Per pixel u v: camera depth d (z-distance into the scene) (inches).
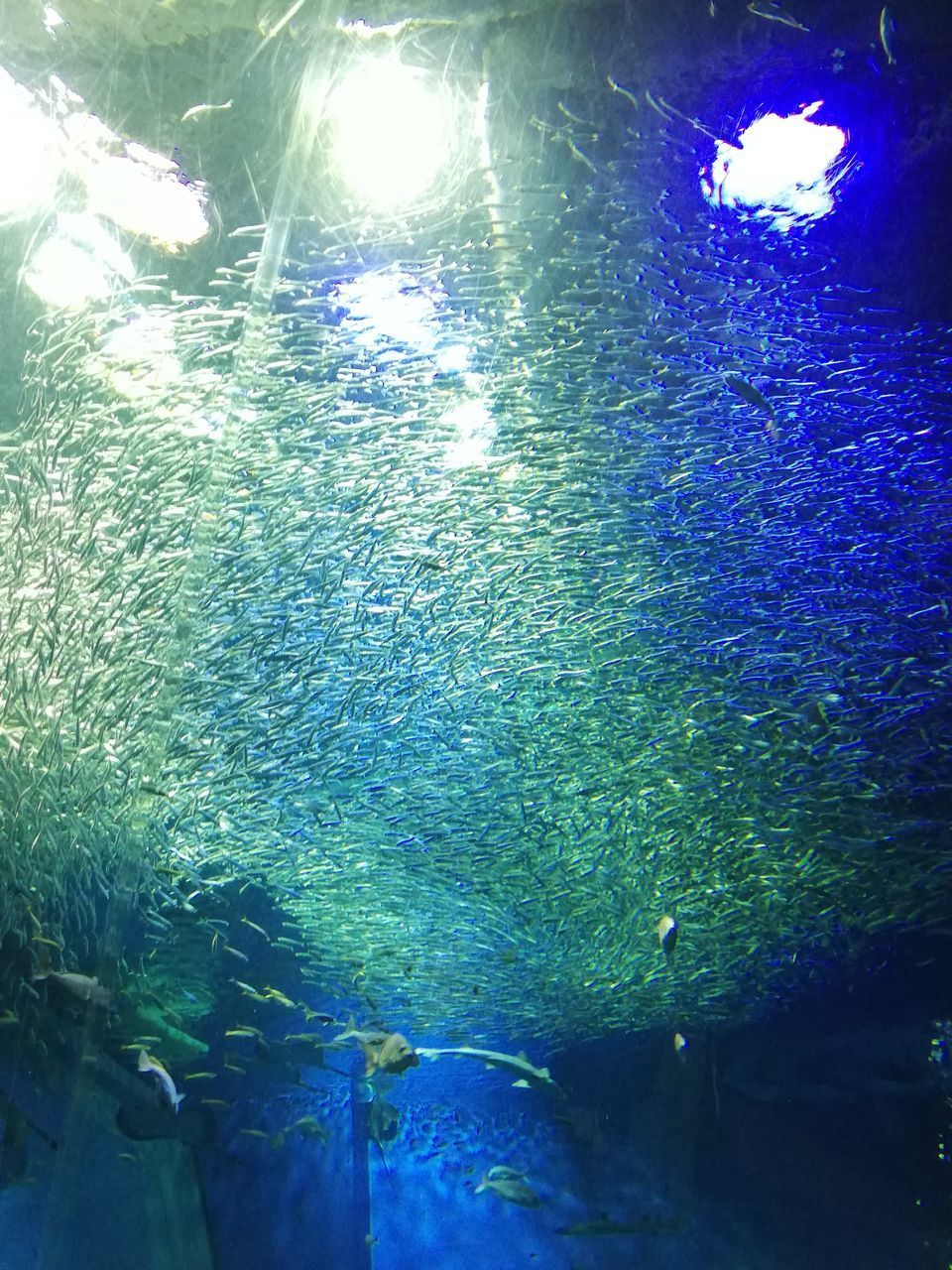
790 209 215.0
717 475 221.3
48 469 183.0
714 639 226.1
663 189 217.2
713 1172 403.9
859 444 221.1
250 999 245.9
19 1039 179.9
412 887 237.1
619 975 289.9
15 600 179.6
